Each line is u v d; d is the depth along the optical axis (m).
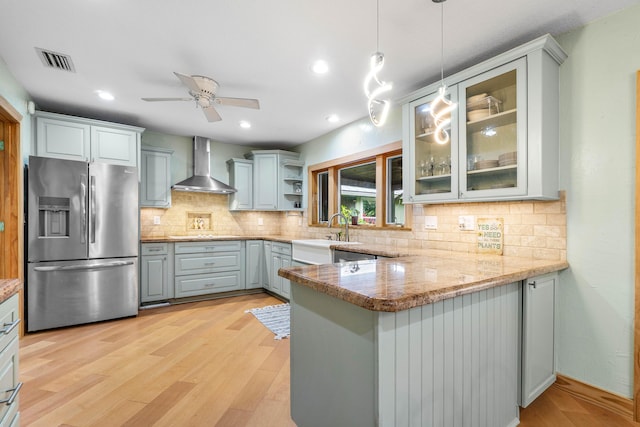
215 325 3.13
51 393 1.91
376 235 3.50
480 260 2.02
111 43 2.14
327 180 4.60
